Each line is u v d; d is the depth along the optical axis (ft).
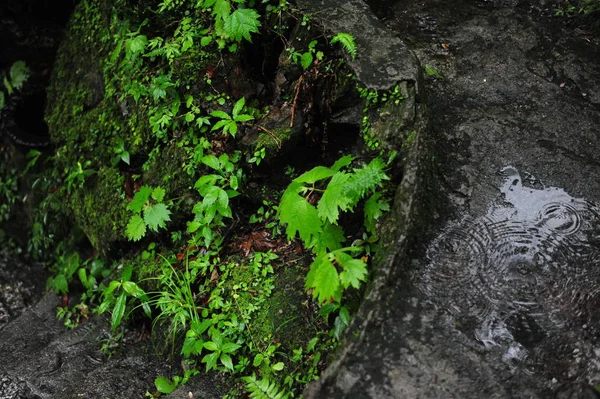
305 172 4.54
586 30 5.14
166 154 4.97
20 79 6.05
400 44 4.60
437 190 4.35
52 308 5.41
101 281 5.34
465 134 4.57
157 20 5.10
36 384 4.79
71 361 4.90
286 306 4.50
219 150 4.82
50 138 5.72
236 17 4.61
